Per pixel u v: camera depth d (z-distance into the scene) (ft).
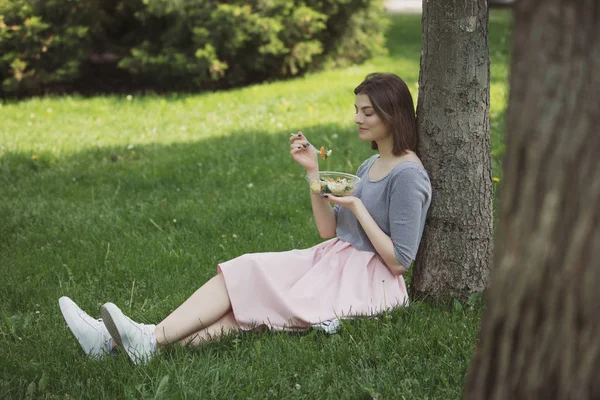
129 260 13.32
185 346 9.48
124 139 24.22
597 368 4.54
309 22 35.22
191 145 22.67
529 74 4.56
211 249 13.87
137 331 9.04
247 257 9.80
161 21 35.70
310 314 9.59
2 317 10.91
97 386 8.47
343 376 8.63
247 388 8.32
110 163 20.94
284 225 15.28
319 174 10.68
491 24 48.73
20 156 21.40
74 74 34.91
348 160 18.84
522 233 4.70
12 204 16.89
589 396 4.58
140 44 35.55
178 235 14.80
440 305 10.61
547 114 4.50
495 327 4.97
